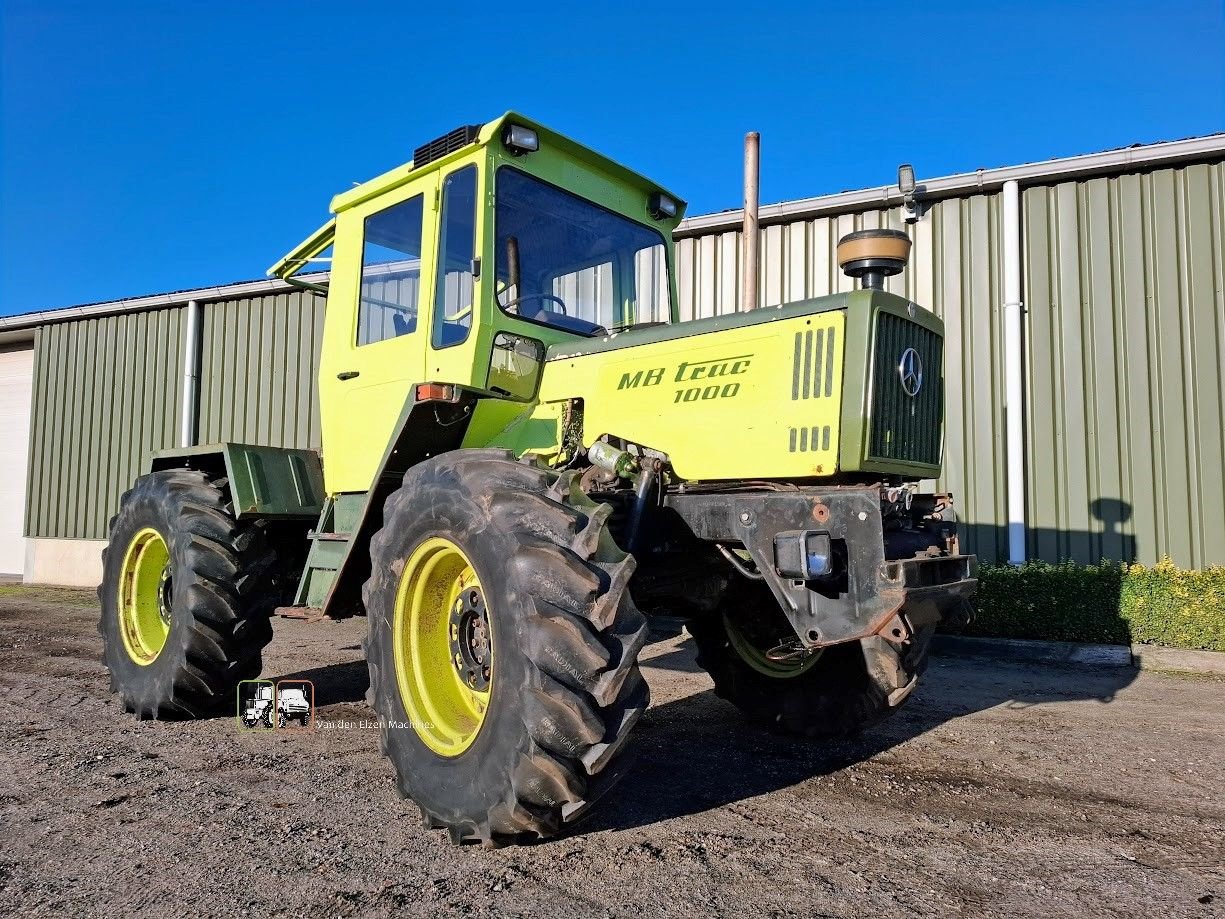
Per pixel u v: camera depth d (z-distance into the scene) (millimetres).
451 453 3307
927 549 3305
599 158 4375
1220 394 7766
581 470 3662
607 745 2584
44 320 14211
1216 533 7711
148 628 5008
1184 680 6027
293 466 4832
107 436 13617
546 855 2836
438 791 2924
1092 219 8250
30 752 4090
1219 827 3162
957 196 8695
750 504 3217
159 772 3770
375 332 4395
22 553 15578
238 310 12656
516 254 3992
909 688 3768
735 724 4730
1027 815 3281
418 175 4188
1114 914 2457
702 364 3621
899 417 3352
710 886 2605
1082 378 8211
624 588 2736
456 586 3240
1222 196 7832
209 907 2463
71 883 2625
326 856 2818
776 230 9430
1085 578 7211
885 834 3064
